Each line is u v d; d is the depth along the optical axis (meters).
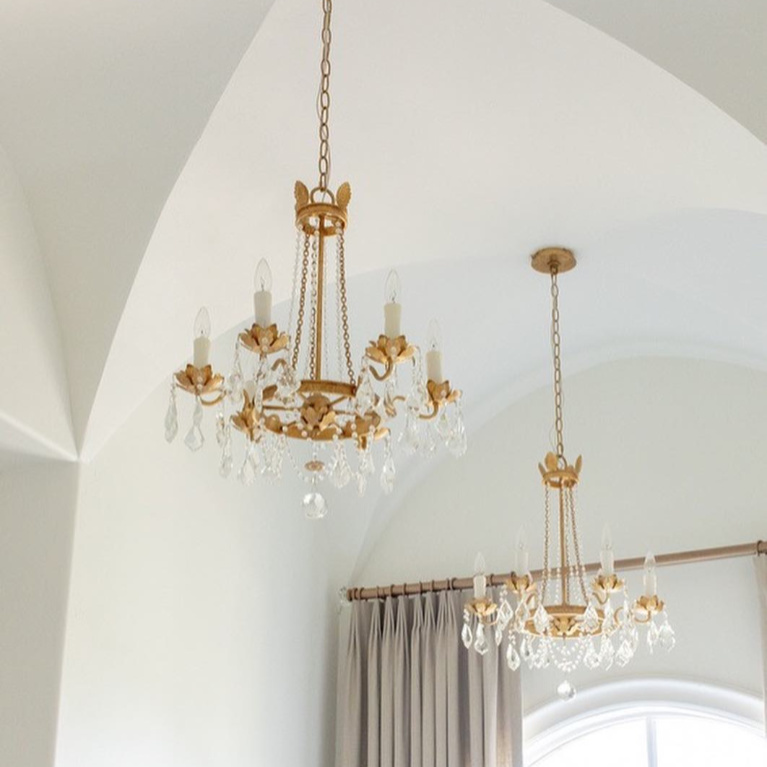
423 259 4.66
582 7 3.35
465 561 6.09
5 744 4.29
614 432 5.99
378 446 6.11
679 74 3.37
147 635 4.79
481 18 3.53
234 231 4.32
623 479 5.89
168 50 3.71
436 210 4.41
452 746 5.56
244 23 3.59
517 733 5.56
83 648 4.44
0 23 3.64
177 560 5.04
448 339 5.59
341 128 4.01
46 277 4.49
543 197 4.31
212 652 5.17
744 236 4.36
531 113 3.86
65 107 3.98
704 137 3.60
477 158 4.13
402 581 6.20
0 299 4.26
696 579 5.60
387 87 3.85
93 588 4.54
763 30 3.22
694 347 5.84
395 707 5.75
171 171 4.07
